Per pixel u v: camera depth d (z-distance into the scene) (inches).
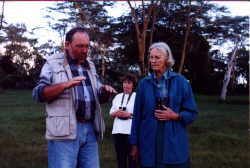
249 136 488.7
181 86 148.5
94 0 735.1
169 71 151.0
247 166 306.5
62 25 1014.4
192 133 515.2
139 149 150.7
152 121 146.2
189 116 146.7
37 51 1210.0
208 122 663.8
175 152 143.8
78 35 141.5
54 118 138.4
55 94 133.0
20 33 1268.5
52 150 140.7
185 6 684.7
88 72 148.6
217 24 1139.9
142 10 517.7
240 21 1259.8
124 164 244.4
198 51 1425.9
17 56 1338.6
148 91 148.8
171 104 145.9
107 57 1153.4
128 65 1195.3
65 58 145.4
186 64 1544.0
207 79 1828.2
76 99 140.3
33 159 319.3
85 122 144.2
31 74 1373.0
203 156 343.6
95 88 147.8
